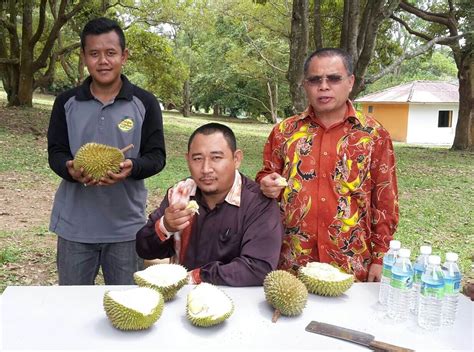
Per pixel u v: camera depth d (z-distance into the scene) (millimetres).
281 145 2986
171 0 23391
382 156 2799
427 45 12711
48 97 36719
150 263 3320
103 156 2830
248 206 2584
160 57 23172
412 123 27828
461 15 17062
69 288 2350
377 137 2789
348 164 2789
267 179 2568
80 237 3121
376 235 2869
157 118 3230
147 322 1937
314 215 2832
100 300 2221
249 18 26016
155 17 23828
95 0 19688
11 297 2234
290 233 2922
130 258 3240
